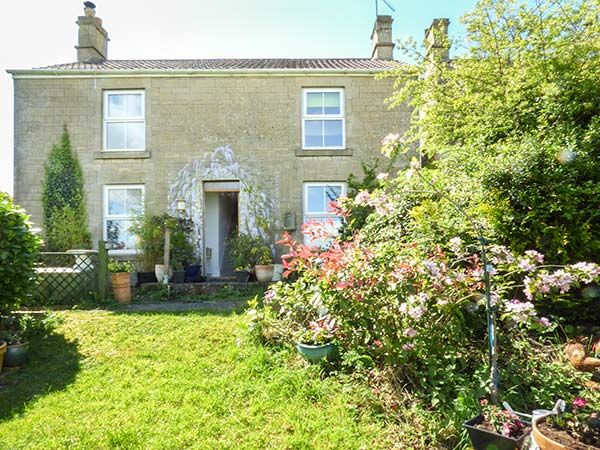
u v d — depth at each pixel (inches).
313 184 373.4
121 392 135.3
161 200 365.7
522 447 86.4
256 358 153.1
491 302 117.3
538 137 172.4
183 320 217.5
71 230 355.3
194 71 365.4
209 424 112.4
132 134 374.0
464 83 290.5
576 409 87.3
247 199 366.6
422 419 106.5
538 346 142.1
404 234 192.1
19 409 127.7
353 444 100.3
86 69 362.0
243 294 304.3
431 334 122.3
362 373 134.5
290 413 116.2
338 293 134.4
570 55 198.1
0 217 185.6
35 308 264.4
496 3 271.9
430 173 211.5
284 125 372.2
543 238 158.7
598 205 153.9
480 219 160.1
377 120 373.7
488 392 108.7
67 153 362.3
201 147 369.1
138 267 358.3
